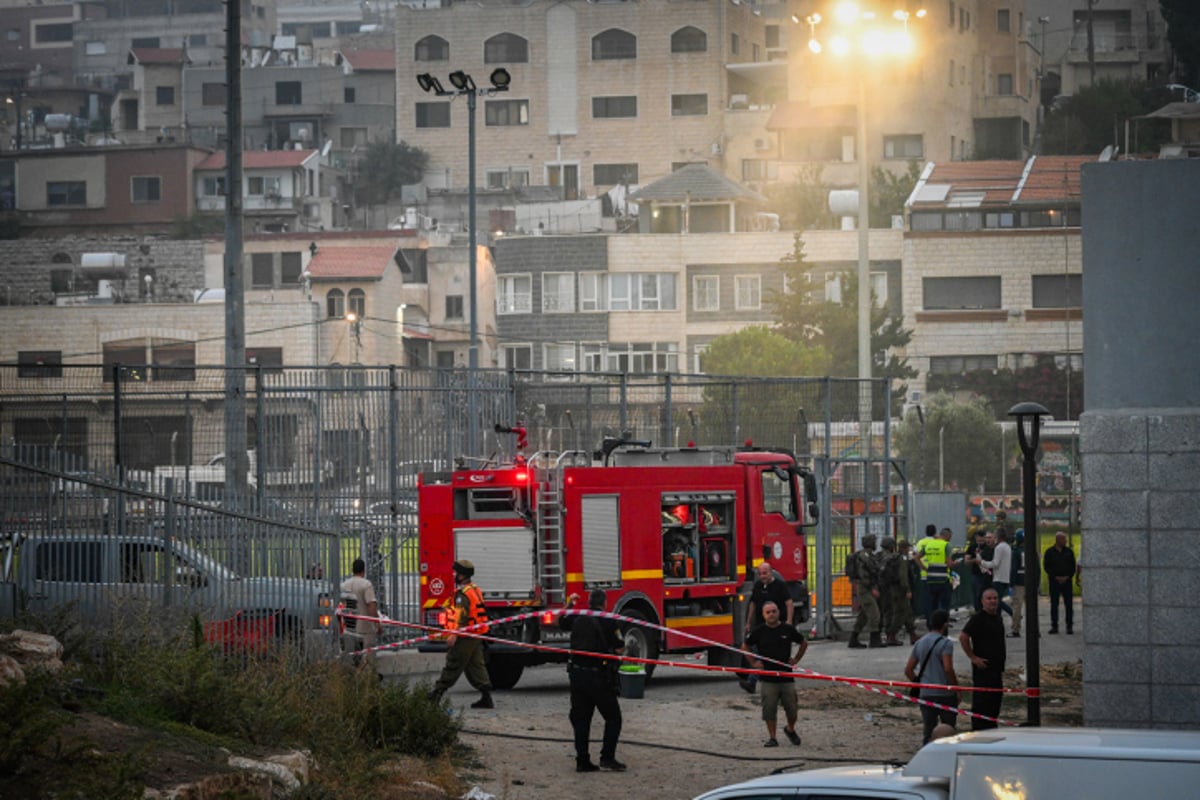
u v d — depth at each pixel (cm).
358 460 8031
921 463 10381
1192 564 4484
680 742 5547
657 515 7100
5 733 3450
